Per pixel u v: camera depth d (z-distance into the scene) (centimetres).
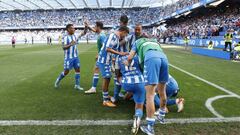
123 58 598
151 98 486
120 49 646
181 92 812
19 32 7575
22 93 809
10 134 484
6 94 795
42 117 573
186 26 4781
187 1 4366
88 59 1925
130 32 634
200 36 3600
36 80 1041
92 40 7181
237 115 585
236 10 3559
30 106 660
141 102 529
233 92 811
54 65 1562
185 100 714
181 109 604
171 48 3244
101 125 527
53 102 700
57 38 7175
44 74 1202
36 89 869
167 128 511
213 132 492
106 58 664
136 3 6819
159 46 518
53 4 7012
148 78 487
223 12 3953
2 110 626
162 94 532
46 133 487
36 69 1382
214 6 3594
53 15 7900
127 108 643
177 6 4972
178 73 1207
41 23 7750
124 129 508
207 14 4403
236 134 483
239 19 3023
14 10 8006
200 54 2341
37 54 2502
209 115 585
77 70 869
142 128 500
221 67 1419
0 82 1001
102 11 7925
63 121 548
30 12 8019
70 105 670
